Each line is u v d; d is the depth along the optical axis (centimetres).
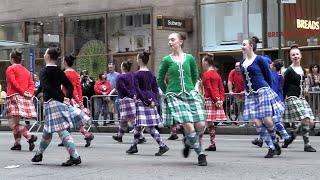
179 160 907
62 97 831
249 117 920
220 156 973
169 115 807
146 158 946
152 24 2228
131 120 1226
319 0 1964
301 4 1989
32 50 2000
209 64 1103
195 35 2159
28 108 1082
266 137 938
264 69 904
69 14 2419
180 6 2183
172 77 803
